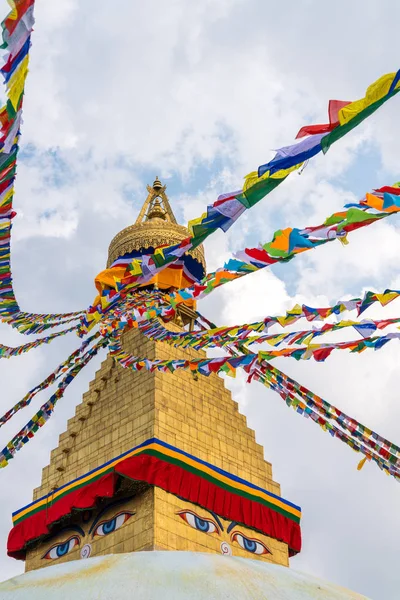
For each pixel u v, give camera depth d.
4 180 13.85
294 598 17.14
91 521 24.70
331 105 11.43
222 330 17.98
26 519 26.09
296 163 12.02
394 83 11.09
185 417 26.33
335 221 13.05
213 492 24.58
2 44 11.80
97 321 20.75
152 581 16.70
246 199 12.67
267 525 25.27
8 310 20.84
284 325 16.30
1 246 16.08
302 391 21.31
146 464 23.83
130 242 31.39
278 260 14.25
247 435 27.92
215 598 16.16
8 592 16.98
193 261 29.55
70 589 16.58
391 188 12.41
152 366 20.39
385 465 19.75
